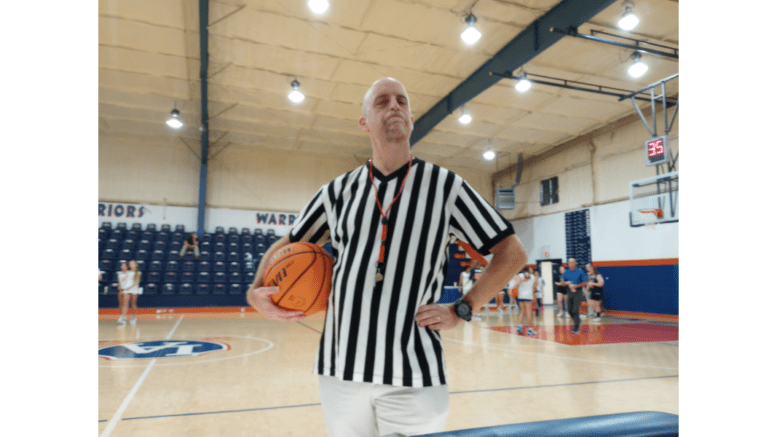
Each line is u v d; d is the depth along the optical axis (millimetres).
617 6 7273
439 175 1287
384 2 7289
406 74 9617
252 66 9398
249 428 2992
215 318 11273
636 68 8188
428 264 1207
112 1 7465
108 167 13422
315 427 3020
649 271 11289
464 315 1190
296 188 15062
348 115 11961
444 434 795
